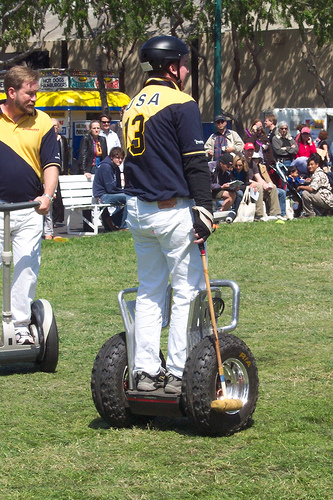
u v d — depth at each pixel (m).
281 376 10.19
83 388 10.03
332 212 29.22
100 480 7.00
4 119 10.78
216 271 18.64
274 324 13.38
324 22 48.81
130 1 45.81
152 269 8.40
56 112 42.31
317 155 29.08
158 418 8.77
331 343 12.01
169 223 8.08
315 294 15.97
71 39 60.50
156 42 8.35
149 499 6.58
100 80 43.69
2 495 6.72
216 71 36.09
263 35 55.09
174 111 8.04
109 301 15.70
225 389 7.89
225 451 7.62
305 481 6.86
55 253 21.19
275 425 8.36
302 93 54.41
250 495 6.61
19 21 50.88
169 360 8.22
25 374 10.81
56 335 10.77
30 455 7.64
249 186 26.20
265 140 29.06
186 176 8.09
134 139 8.21
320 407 8.91
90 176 26.31
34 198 11.02
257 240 22.69
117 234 24.09
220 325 13.29
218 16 35.66
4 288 10.55
